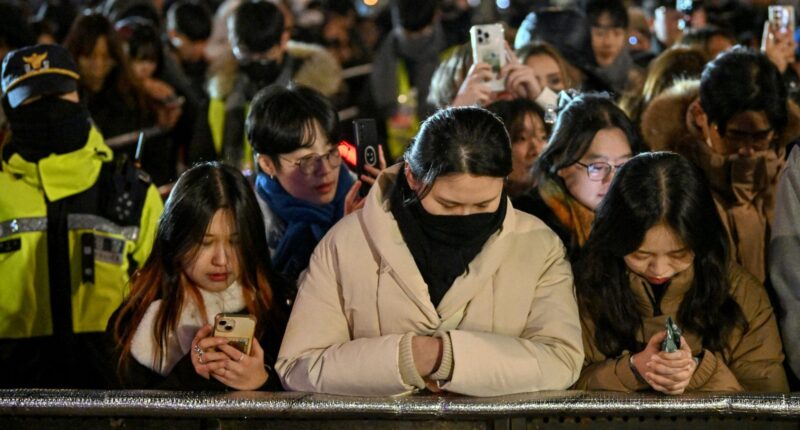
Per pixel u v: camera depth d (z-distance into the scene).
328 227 8.64
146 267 7.43
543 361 6.39
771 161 8.63
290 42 14.70
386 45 15.95
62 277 8.98
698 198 6.66
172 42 17.05
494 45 9.95
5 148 9.17
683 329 6.91
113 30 12.60
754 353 6.95
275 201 8.66
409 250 6.52
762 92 8.45
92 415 6.05
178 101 13.36
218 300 7.32
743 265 8.59
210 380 6.89
